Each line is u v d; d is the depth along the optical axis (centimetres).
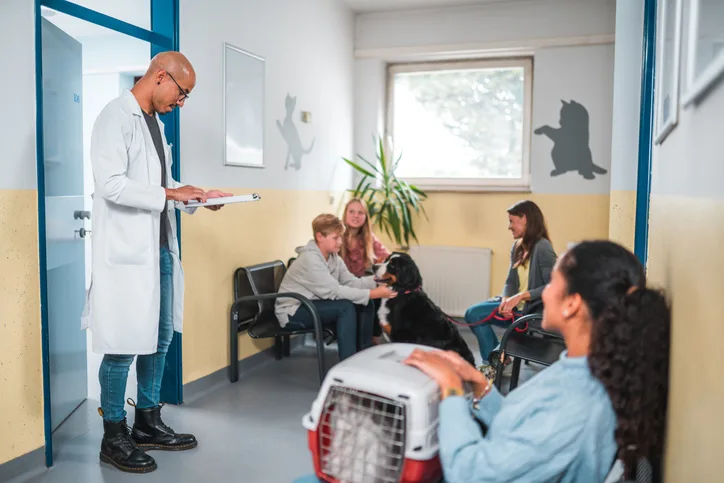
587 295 107
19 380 226
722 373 79
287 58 405
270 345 397
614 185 285
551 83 467
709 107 95
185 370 315
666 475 119
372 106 514
